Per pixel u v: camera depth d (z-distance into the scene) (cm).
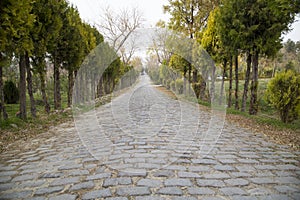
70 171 264
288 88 601
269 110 918
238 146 375
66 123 607
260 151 347
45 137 450
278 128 541
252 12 637
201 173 255
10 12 418
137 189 216
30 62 688
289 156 323
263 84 1444
